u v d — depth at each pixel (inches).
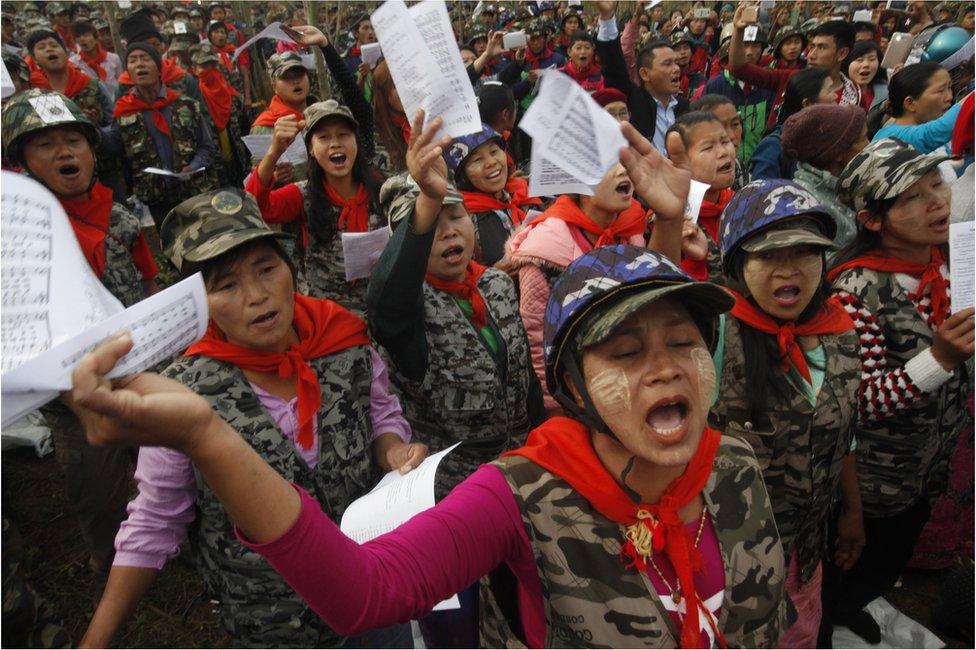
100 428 32.5
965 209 101.6
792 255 69.2
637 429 43.1
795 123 127.3
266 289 63.1
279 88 201.0
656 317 43.8
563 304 45.1
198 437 34.5
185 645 107.0
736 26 221.8
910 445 87.1
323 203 132.3
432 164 66.2
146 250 131.0
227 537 63.2
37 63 237.9
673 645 44.2
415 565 42.1
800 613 79.3
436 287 83.5
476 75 207.6
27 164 108.7
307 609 65.3
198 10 451.2
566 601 45.0
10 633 64.8
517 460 47.9
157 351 34.6
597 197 96.2
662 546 44.8
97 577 112.9
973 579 89.9
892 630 103.6
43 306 29.9
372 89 177.8
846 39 218.5
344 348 71.7
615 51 177.9
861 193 86.0
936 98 147.2
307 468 66.6
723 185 118.4
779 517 74.6
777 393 71.2
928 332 83.7
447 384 82.9
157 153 212.1
